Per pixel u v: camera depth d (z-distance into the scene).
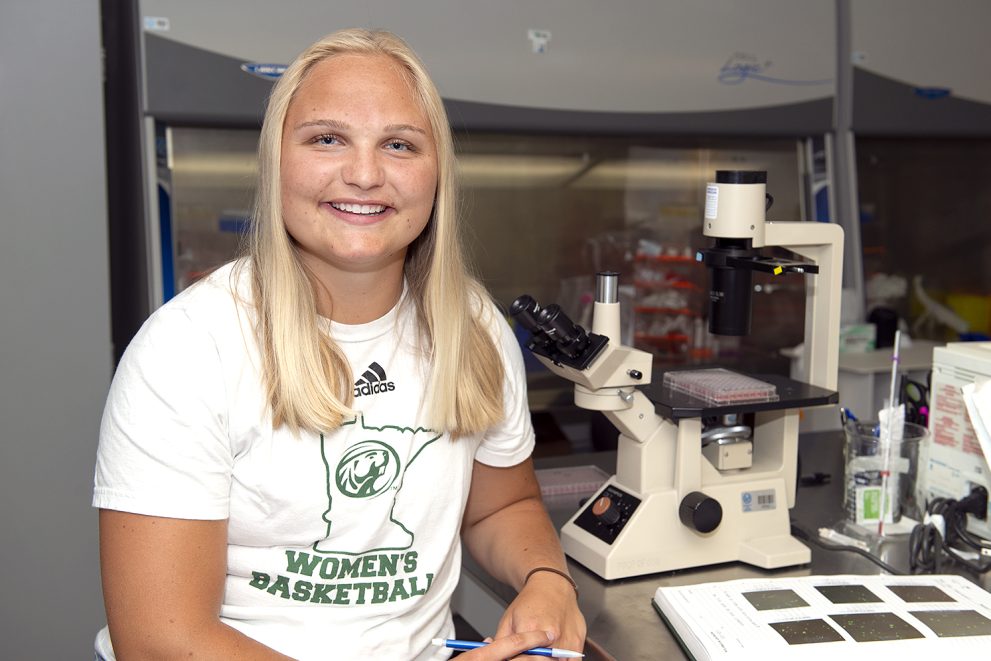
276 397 1.12
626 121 3.27
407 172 1.13
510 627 1.20
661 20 3.26
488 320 1.37
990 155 3.90
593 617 1.24
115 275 2.94
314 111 1.10
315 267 1.18
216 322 1.12
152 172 2.77
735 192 1.42
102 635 1.24
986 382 1.40
